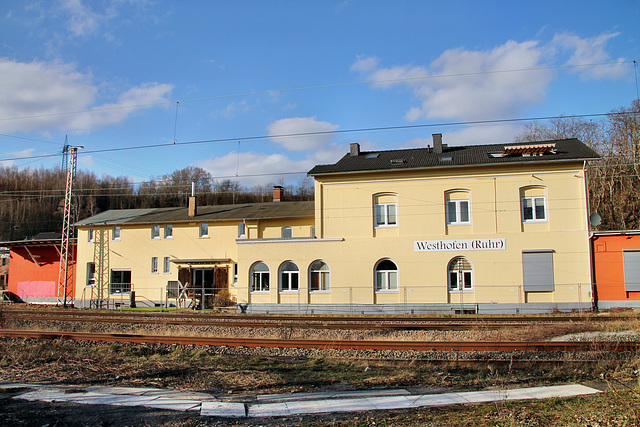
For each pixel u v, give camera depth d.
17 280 46.44
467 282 29.36
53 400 9.23
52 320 24.52
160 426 7.64
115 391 10.12
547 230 28.67
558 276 28.14
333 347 16.50
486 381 11.07
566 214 28.50
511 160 29.23
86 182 90.69
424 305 29.42
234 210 43.34
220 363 14.20
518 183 29.20
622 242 27.56
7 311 30.14
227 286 39.62
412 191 30.56
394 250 30.25
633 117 51.56
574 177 28.62
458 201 30.17
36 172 92.25
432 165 30.20
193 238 41.59
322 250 31.22
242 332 20.31
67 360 14.15
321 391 10.40
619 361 12.48
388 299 30.08
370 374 12.42
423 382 11.12
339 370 13.16
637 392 8.31
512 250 28.81
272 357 15.61
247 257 32.22
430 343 15.86
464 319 23.62
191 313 29.20
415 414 8.14
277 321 23.31
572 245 28.17
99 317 26.31
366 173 31.20
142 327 22.06
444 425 7.47
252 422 7.88
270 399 9.50
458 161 30.45
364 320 23.73
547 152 30.19
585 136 56.25
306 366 13.79
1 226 74.12
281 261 31.72
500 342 15.59
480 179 29.67
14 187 84.06
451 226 29.91
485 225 29.34
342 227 31.28
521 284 28.47
